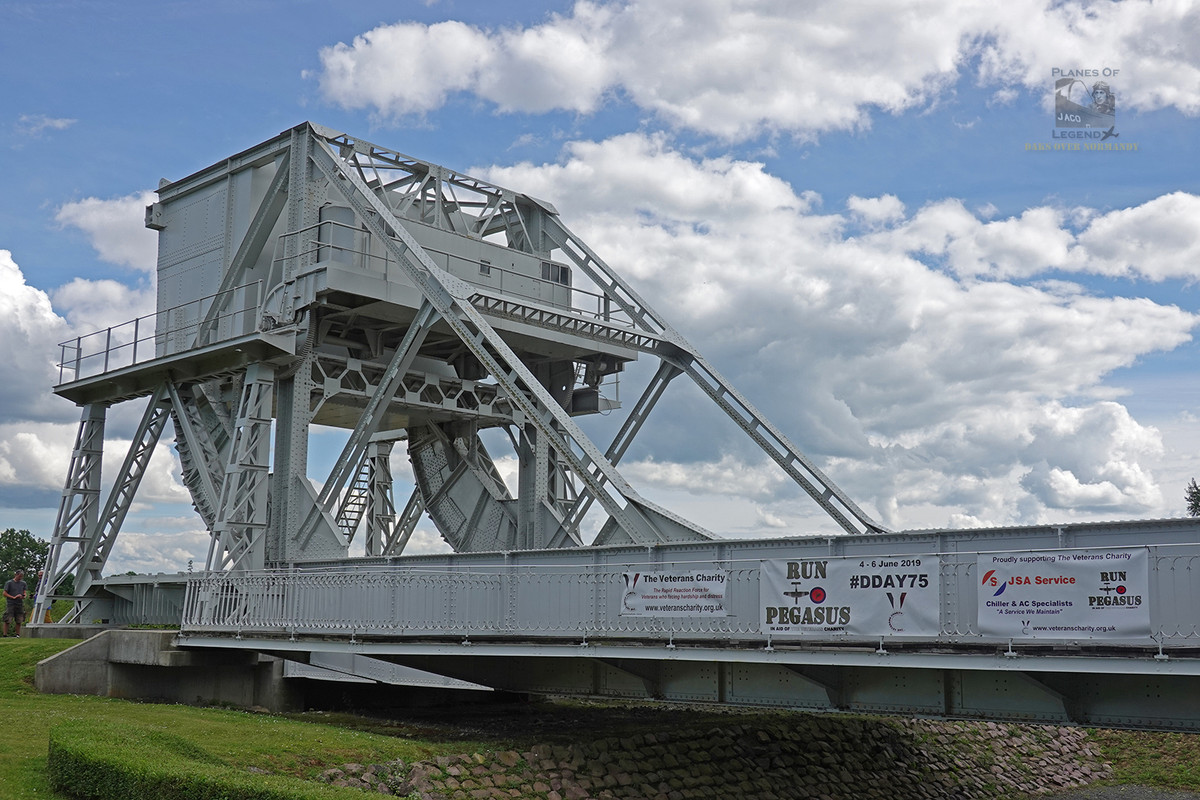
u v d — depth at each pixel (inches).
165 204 1594.5
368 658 1153.4
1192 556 585.9
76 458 1537.9
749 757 1053.8
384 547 1743.4
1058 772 1353.3
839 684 778.8
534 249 1576.0
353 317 1373.0
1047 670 624.4
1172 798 1266.0
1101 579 611.2
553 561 888.9
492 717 1147.9
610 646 792.9
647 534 1000.9
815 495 1129.4
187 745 707.4
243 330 1401.3
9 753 700.7
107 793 610.5
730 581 765.3
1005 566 644.7
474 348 1168.2
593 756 923.4
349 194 1309.1
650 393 1407.5
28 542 3905.0
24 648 1181.1
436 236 1411.2
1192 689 640.4
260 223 1389.0
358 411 1545.3
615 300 1471.5
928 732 1304.1
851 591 700.7
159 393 1465.3
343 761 786.2
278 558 1291.8
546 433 1084.5
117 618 1496.1
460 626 872.9
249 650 1095.0
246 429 1264.8
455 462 1598.2
